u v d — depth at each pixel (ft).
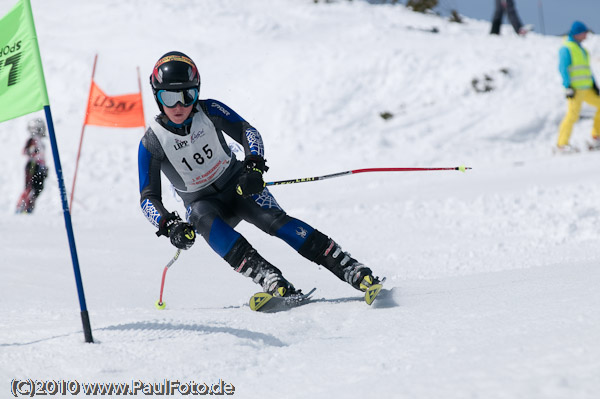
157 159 40.75
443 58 175.42
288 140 156.25
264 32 201.36
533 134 150.00
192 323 32.76
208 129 40.91
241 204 42.60
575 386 17.40
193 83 38.06
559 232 69.41
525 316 27.37
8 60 33.14
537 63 172.14
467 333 26.17
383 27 204.33
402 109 163.22
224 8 216.74
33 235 87.56
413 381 20.49
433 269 57.77
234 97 171.32
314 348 27.94
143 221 103.19
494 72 168.04
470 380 19.45
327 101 166.20
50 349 28.35
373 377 22.11
